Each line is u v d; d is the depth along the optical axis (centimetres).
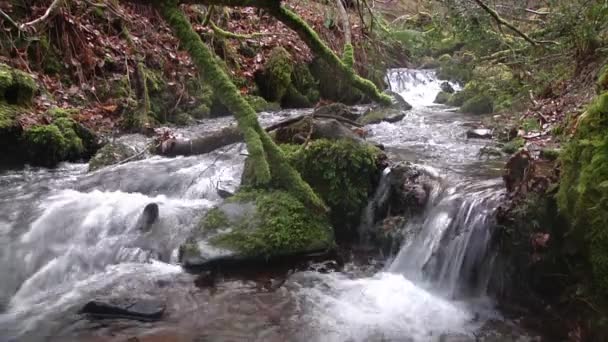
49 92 742
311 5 1119
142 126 755
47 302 397
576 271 345
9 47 747
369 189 498
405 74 1189
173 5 432
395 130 758
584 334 329
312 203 470
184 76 909
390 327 363
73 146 657
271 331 355
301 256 448
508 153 583
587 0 604
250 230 445
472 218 407
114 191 565
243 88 981
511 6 666
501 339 345
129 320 369
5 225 485
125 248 465
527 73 731
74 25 816
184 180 571
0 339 349
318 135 541
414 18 1052
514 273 374
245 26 1105
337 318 372
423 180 477
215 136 653
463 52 1002
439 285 413
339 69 500
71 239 476
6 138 618
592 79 628
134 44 873
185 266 436
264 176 406
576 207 337
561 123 558
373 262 459
